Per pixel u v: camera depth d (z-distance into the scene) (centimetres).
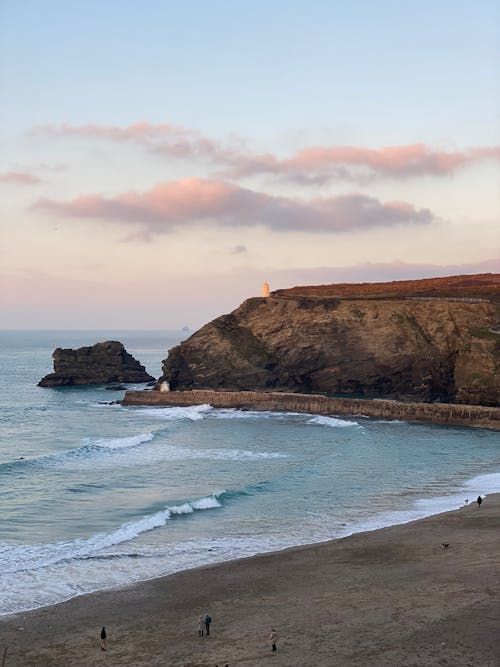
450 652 2275
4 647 2484
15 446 7519
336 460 6412
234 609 2823
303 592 2992
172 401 11231
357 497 4947
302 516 4422
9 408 11094
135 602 2931
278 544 3812
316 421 9369
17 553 3619
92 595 3017
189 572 3309
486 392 9869
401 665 2195
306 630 2542
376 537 3844
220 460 6425
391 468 6047
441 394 11094
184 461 6369
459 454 6806
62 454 6619
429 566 3266
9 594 3039
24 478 5553
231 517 4400
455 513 4353
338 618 2642
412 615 2612
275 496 4975
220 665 2277
